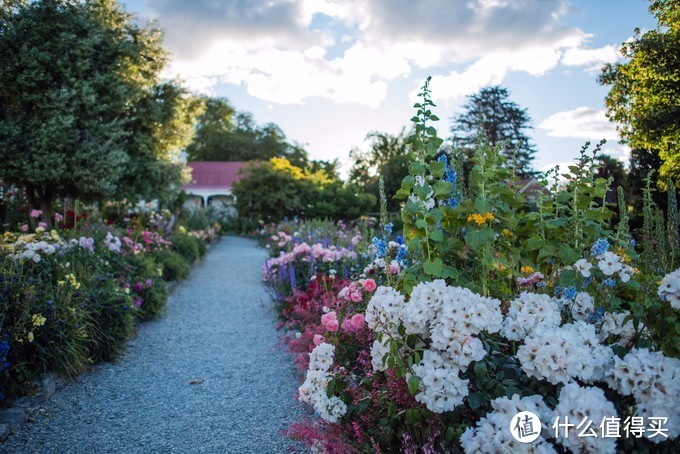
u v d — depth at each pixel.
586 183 3.17
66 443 3.05
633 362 1.79
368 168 32.97
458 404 1.91
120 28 12.93
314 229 10.53
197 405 3.69
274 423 3.33
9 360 3.51
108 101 11.88
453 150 3.44
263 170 24.53
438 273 2.56
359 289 3.56
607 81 14.34
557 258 3.10
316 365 2.74
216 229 20.72
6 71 10.35
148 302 6.41
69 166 11.01
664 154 12.63
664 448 1.79
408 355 2.22
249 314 6.98
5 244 4.50
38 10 11.03
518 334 2.15
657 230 3.19
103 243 6.60
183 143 14.55
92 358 4.46
